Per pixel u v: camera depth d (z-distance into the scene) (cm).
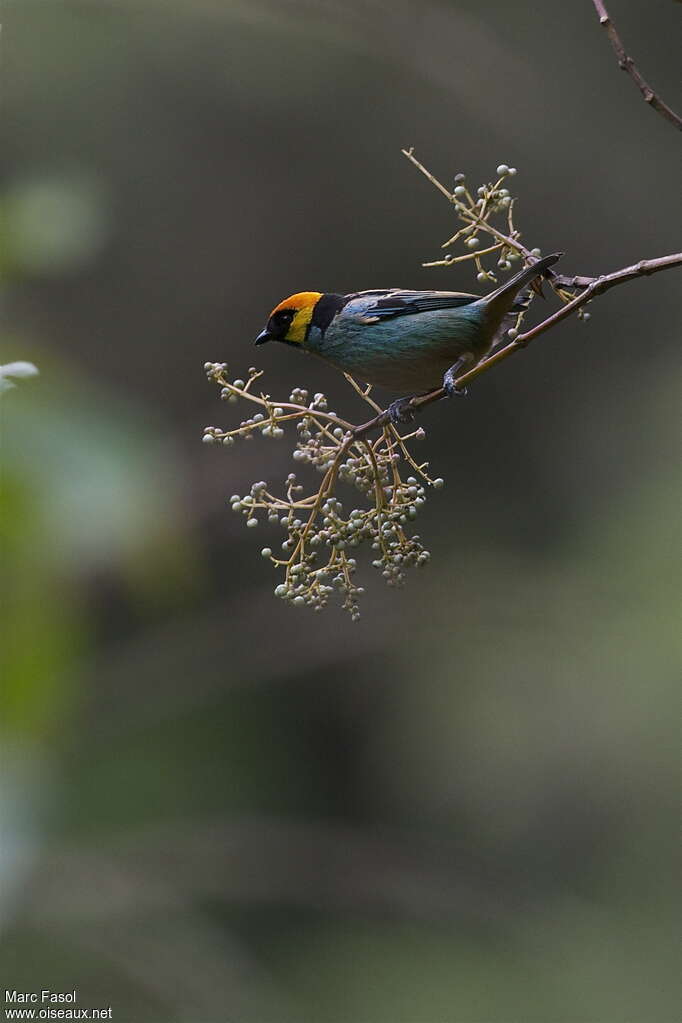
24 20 1559
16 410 215
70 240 297
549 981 1148
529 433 1877
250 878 1199
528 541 1803
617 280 472
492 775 1409
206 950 1052
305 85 1727
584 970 1162
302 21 1367
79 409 221
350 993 1188
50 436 214
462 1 1798
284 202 1827
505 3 1834
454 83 1553
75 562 206
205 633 1515
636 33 1877
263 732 1577
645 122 1867
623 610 1448
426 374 646
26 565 204
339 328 645
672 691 1334
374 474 491
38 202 296
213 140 1784
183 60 1672
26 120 1670
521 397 1883
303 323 655
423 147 1811
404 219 1825
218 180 1802
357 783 1614
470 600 1541
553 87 1820
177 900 1078
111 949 1002
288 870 1227
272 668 1545
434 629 1538
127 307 1772
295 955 1246
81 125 1702
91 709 1362
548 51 1845
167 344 1800
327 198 1828
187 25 1595
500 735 1428
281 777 1562
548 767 1373
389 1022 1155
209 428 496
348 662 1617
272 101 1745
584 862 1317
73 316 1727
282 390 1825
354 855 1259
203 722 1505
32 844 202
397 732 1550
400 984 1187
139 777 1363
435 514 1856
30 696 201
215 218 1808
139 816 1318
